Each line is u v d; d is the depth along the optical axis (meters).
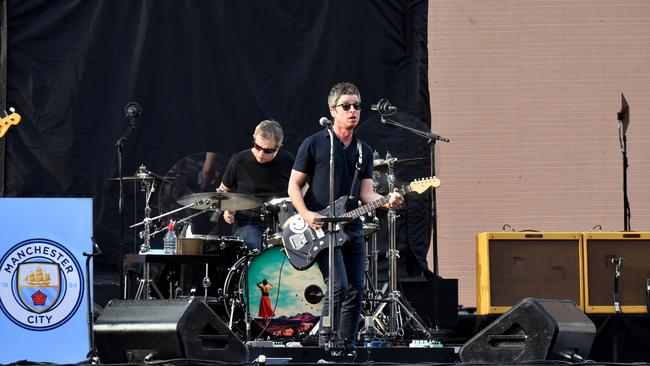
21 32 25.39
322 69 26.06
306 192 19.00
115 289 23.95
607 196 28.92
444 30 29.00
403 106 26.02
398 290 23.92
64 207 18.11
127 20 25.77
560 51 29.00
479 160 28.92
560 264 22.69
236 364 13.38
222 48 25.97
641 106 28.97
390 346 19.95
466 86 28.97
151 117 25.64
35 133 25.28
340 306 18.48
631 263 22.67
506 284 22.64
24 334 17.77
